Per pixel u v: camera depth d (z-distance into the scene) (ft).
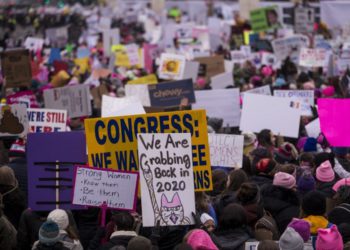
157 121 77.46
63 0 547.08
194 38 277.03
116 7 517.96
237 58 215.72
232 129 137.28
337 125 90.89
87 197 73.31
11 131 100.48
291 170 84.84
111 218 75.56
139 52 230.27
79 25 426.10
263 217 75.10
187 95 139.33
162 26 328.90
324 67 193.16
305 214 73.05
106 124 77.61
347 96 136.46
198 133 77.15
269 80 165.17
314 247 67.77
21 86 148.66
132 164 77.77
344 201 79.05
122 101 109.70
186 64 179.22
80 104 135.85
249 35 240.94
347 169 97.25
